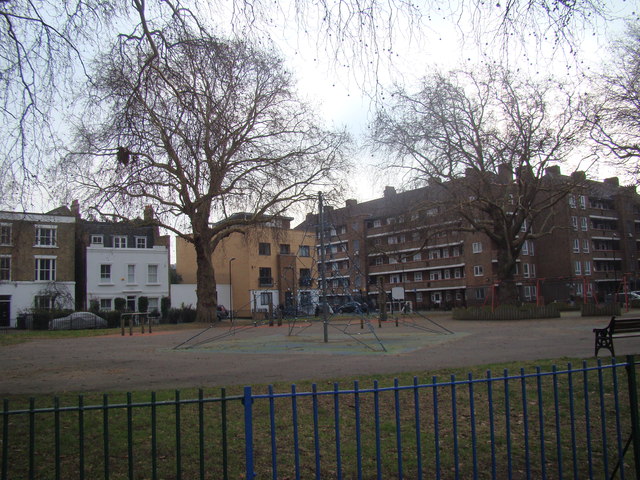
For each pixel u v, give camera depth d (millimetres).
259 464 5656
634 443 4996
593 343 15617
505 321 32938
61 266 49719
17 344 22891
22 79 8938
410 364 12031
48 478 5152
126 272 54531
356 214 75438
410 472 5488
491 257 64812
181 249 69250
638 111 22281
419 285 72688
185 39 8562
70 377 11523
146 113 8719
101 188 22234
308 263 68188
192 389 9320
